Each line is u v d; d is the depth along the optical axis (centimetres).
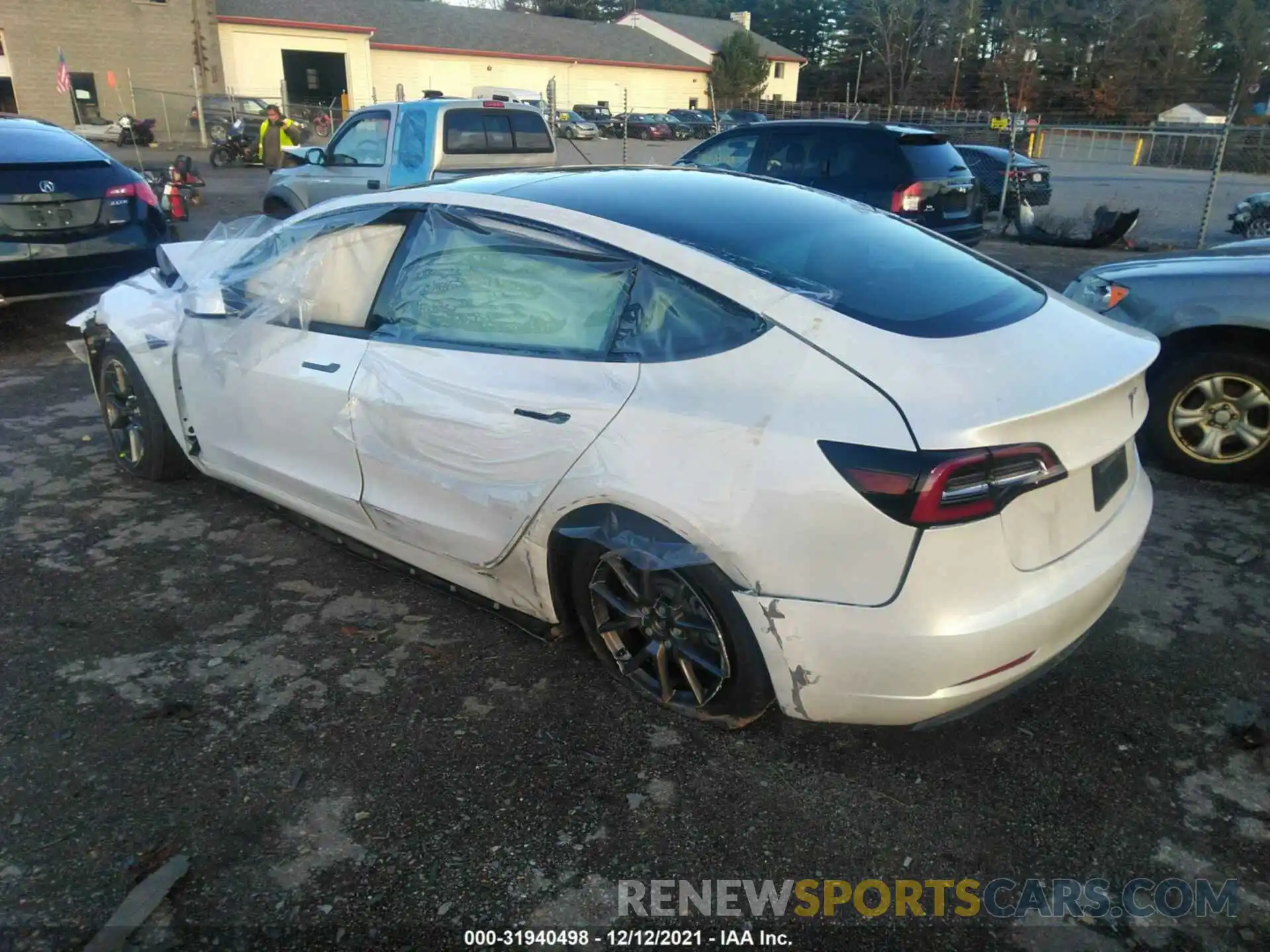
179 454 450
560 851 234
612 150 3028
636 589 277
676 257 266
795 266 270
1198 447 466
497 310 299
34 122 719
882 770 263
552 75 4822
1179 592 360
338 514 358
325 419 341
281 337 360
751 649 250
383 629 333
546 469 272
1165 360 469
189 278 419
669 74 5312
